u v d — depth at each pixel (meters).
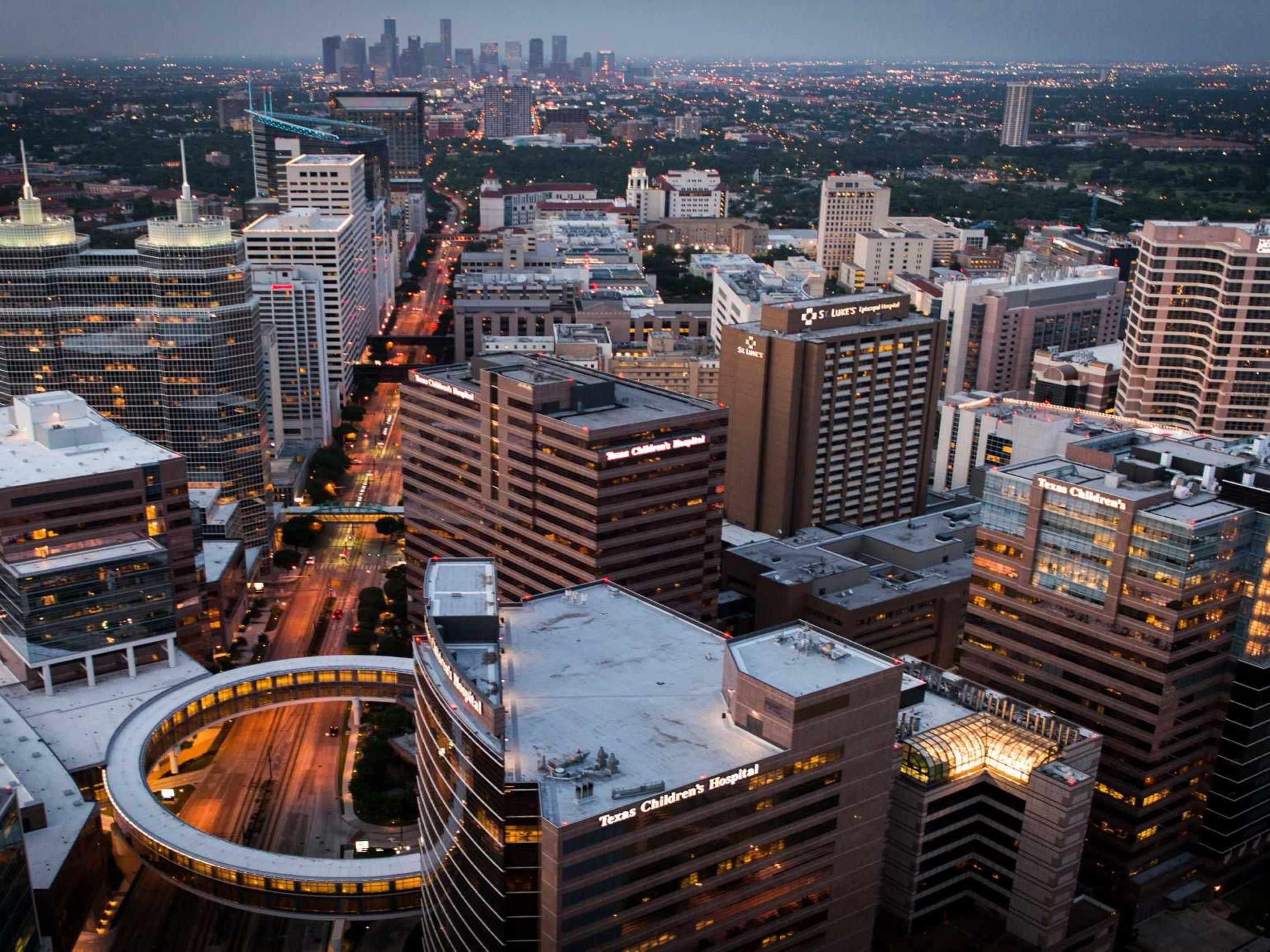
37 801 196.62
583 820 138.62
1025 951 187.75
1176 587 194.88
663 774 148.62
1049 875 184.38
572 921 144.12
